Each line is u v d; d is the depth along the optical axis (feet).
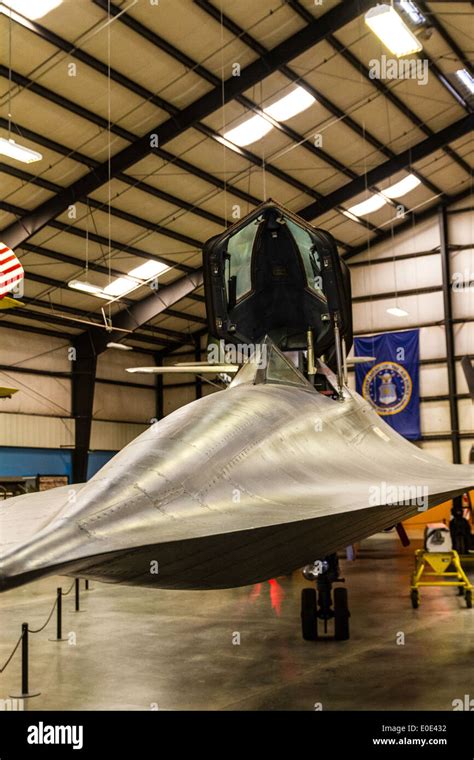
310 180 79.25
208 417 13.46
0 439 87.45
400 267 99.25
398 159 79.61
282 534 11.25
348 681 24.18
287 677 24.93
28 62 52.90
